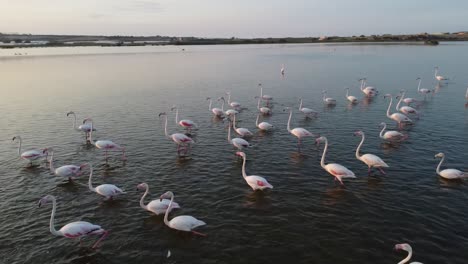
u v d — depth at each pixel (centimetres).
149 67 9906
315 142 3131
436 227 1781
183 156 2842
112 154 2908
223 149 3002
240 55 15012
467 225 1795
